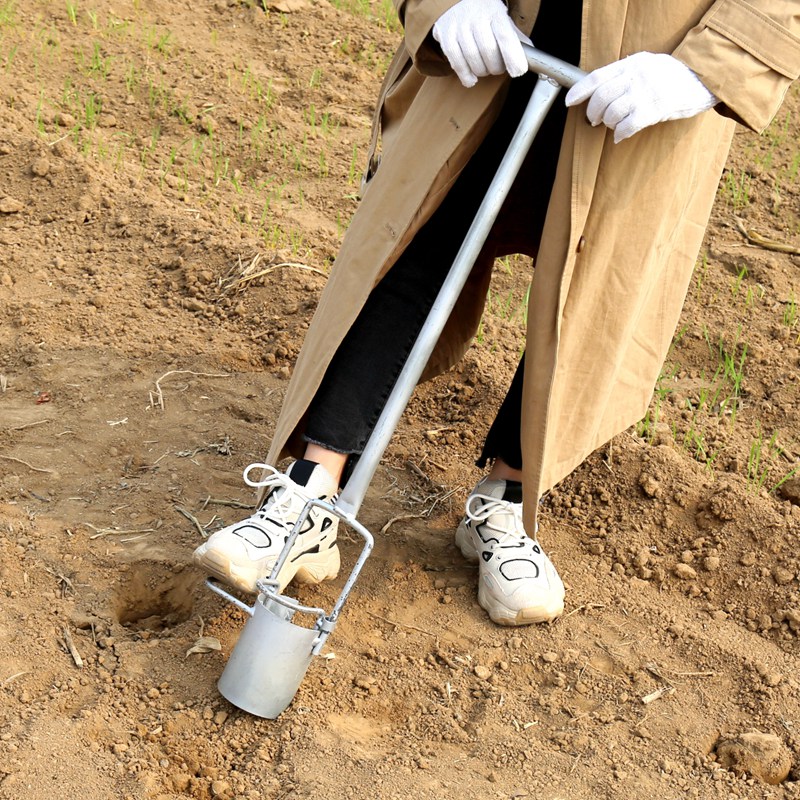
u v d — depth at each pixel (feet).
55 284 11.98
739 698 9.27
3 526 9.76
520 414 9.43
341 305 8.96
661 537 10.24
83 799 8.43
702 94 8.40
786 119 16.81
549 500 10.47
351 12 18.66
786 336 12.28
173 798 8.55
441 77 8.79
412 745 8.90
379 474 10.61
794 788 8.84
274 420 10.91
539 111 8.57
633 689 9.27
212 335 11.62
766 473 10.73
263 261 12.26
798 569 9.95
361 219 9.00
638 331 9.45
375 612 9.59
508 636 9.51
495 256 9.60
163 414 10.81
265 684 8.77
